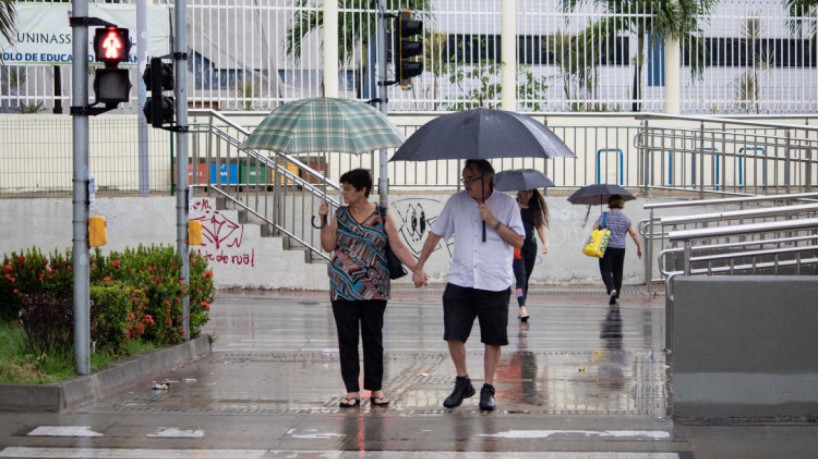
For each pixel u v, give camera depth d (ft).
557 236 97.50
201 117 104.53
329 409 42.47
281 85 110.01
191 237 56.39
